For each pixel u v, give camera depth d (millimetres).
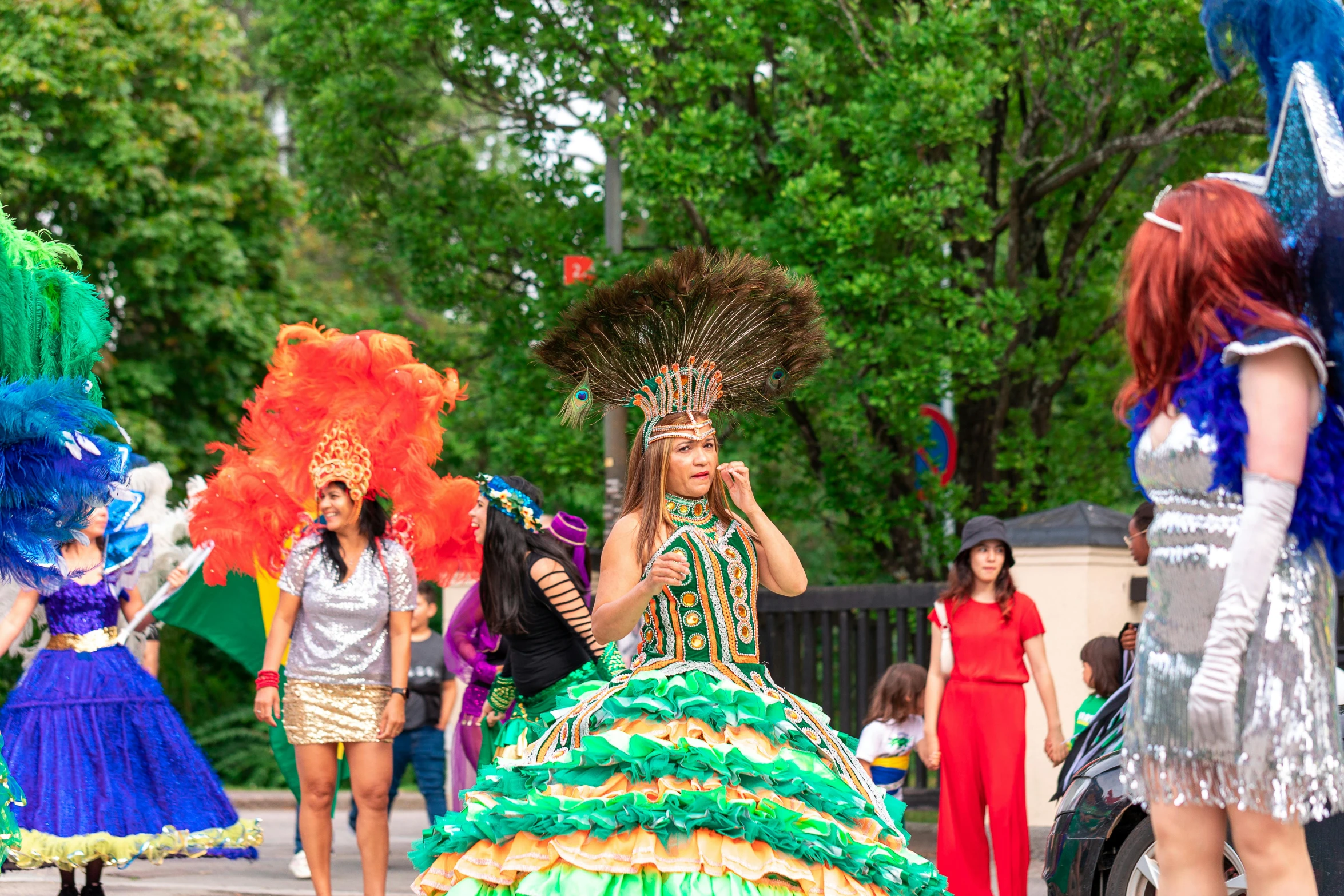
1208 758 3939
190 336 24531
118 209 23109
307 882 10555
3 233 7285
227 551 9461
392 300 28406
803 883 4664
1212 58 4492
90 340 7508
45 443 6594
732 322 5621
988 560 8922
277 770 23312
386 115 19000
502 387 18656
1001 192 20422
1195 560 3982
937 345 15695
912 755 15047
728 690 5102
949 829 8750
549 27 16938
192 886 10164
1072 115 17750
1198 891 4105
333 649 7934
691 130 15906
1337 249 3912
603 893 4613
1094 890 7023
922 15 16609
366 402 8953
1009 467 17609
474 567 9594
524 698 7660
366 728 7918
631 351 5594
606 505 16172
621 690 5246
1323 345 3959
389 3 17406
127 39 22984
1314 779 3836
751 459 20016
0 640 8336
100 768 8555
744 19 16078
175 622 11023
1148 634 4117
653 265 5586
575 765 4977
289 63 19531
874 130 15695
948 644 9000
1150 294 4082
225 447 9570
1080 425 19406
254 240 25281
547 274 18000
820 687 15164
